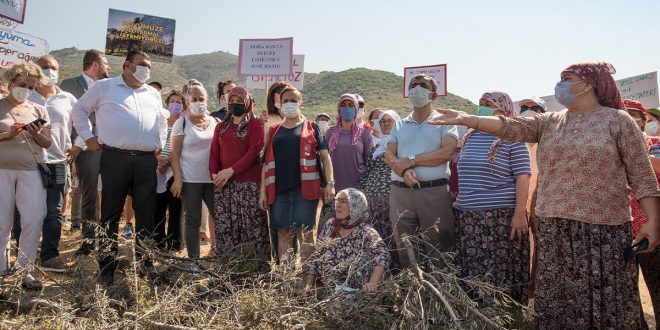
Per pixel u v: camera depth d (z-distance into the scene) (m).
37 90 6.50
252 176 5.68
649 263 4.41
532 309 4.08
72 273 5.65
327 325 4.15
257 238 5.64
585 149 3.75
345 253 4.77
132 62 5.49
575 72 3.85
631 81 9.56
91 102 5.45
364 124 7.93
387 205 5.66
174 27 9.98
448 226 5.17
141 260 4.98
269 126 6.01
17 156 5.04
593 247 3.77
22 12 7.94
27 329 3.82
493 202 4.86
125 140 5.36
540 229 4.02
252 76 9.44
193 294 4.23
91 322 3.89
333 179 5.65
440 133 5.17
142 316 3.80
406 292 4.32
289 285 4.29
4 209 5.00
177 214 6.80
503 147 4.91
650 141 4.62
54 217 6.13
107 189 5.37
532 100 6.30
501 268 4.86
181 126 6.01
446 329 3.96
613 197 3.74
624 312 3.76
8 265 5.04
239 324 3.89
